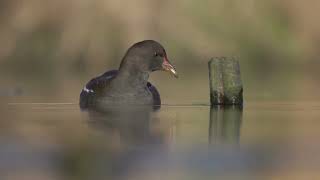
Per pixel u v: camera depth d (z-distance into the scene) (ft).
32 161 27.22
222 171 25.66
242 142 31.68
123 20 108.47
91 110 47.34
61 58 107.55
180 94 64.80
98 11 108.27
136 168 26.27
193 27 112.06
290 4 117.08
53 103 53.57
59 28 108.37
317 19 117.08
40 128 36.86
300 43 116.67
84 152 29.09
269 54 115.34
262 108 49.34
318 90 68.03
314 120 40.75
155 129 36.40
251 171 25.71
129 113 45.11
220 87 52.16
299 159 27.81
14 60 108.06
